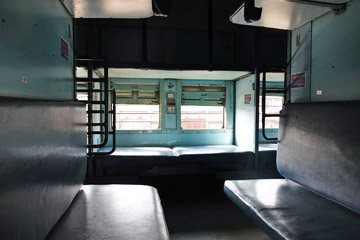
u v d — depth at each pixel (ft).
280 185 8.36
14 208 3.45
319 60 8.14
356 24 6.78
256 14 6.75
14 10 4.14
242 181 8.76
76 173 6.65
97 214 5.60
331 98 7.67
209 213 11.29
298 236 5.05
